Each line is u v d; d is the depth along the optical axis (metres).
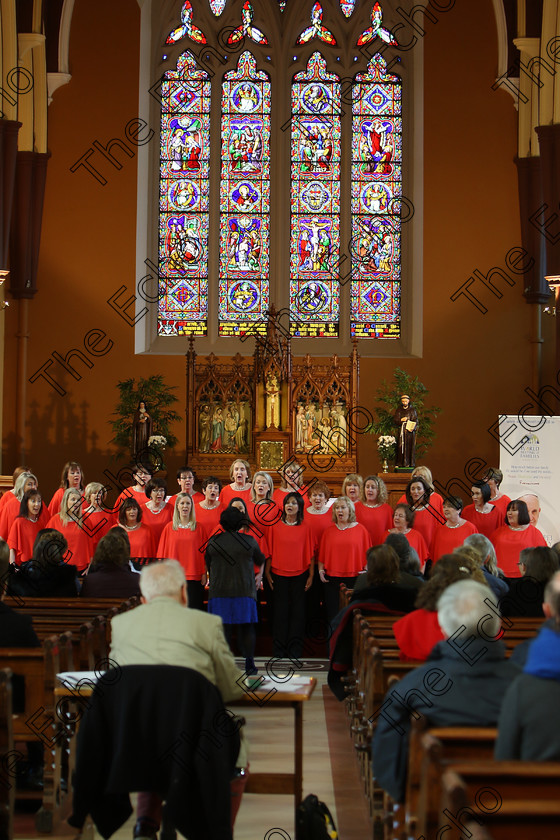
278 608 9.55
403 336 17.44
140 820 4.12
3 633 5.11
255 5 17.84
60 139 16.69
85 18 16.86
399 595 6.73
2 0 14.48
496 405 16.80
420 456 15.12
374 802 4.84
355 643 6.69
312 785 5.87
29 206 16.22
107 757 4.03
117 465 16.39
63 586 7.55
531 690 3.15
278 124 17.62
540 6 15.88
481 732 3.42
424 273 16.97
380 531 10.13
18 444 16.20
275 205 17.52
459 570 4.93
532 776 2.72
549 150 14.85
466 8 17.12
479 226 16.97
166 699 3.96
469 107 17.06
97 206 16.72
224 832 3.87
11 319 16.34
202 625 4.21
